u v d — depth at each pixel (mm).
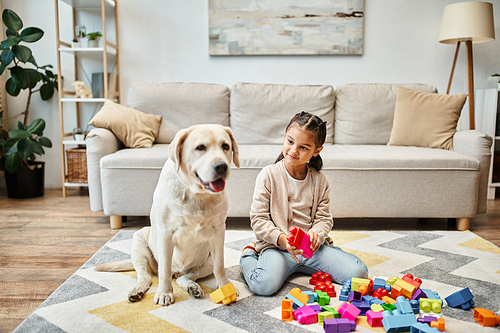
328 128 2779
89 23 3244
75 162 3020
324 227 1437
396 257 1684
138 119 2553
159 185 1249
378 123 2754
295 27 3123
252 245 1527
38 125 3043
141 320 1118
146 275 1356
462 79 3221
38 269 1583
